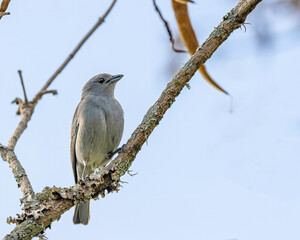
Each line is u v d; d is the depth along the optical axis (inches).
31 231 281.3
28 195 298.0
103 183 315.9
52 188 297.3
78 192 303.7
